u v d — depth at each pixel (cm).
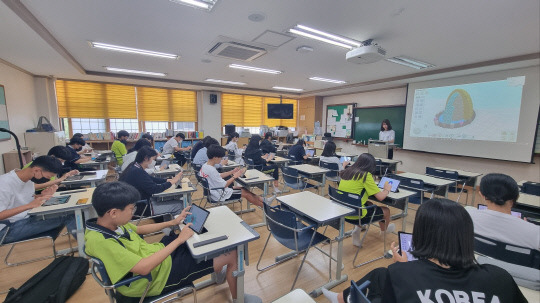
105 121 668
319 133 859
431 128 570
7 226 192
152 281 131
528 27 274
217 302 184
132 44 355
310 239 201
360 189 243
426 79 557
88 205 213
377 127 720
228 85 736
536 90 420
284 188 507
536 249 118
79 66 480
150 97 716
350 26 281
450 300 68
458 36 306
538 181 434
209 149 292
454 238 75
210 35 317
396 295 72
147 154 268
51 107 579
